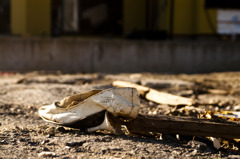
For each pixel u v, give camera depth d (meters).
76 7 19.88
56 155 2.95
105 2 20.27
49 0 19.58
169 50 17.17
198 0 18.16
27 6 19.20
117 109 3.44
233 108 5.91
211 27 18.27
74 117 3.62
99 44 16.58
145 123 3.60
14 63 15.88
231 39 18.58
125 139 3.50
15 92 7.76
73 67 16.41
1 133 3.74
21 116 4.97
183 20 18.78
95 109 3.54
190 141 3.37
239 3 18.42
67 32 19.83
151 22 20.27
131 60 16.86
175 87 9.33
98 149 3.13
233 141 3.51
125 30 20.69
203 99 7.32
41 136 3.61
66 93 7.54
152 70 17.06
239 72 15.31
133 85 7.69
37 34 19.47
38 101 6.46
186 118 3.81
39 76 12.56
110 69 16.70
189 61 17.34
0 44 15.70
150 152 3.07
